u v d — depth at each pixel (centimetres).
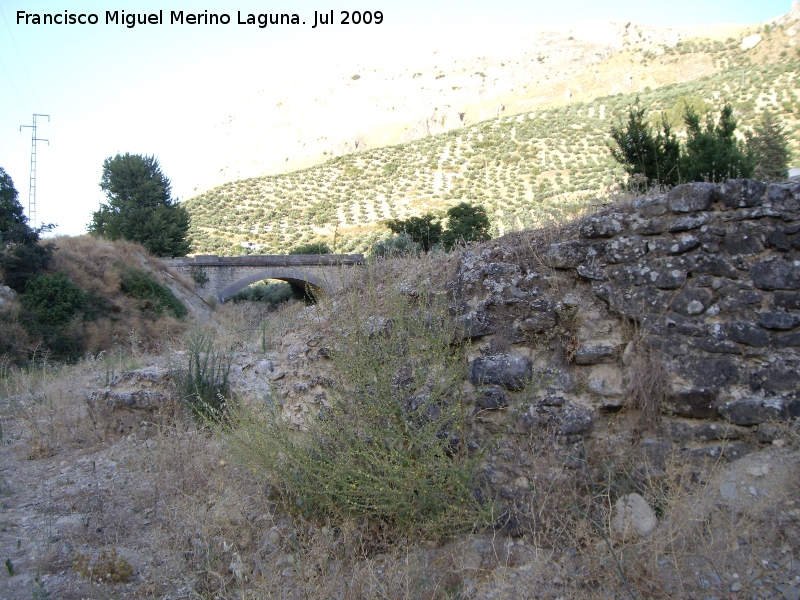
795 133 3822
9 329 2044
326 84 16000
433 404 409
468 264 484
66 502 547
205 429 640
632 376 405
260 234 6347
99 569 402
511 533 376
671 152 1110
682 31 13025
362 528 383
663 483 365
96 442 730
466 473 377
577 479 385
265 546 400
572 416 402
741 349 386
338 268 562
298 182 8781
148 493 525
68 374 1155
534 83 13375
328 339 460
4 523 507
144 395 745
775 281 384
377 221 5878
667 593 297
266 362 853
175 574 380
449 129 11175
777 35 9775
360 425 393
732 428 377
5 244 2456
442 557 356
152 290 2872
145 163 4734
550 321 434
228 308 3117
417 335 427
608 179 4897
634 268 422
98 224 4562
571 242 448
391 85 15350
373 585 333
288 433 437
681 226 412
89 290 2577
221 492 469
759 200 398
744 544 318
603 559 309
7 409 941
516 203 5031
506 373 423
